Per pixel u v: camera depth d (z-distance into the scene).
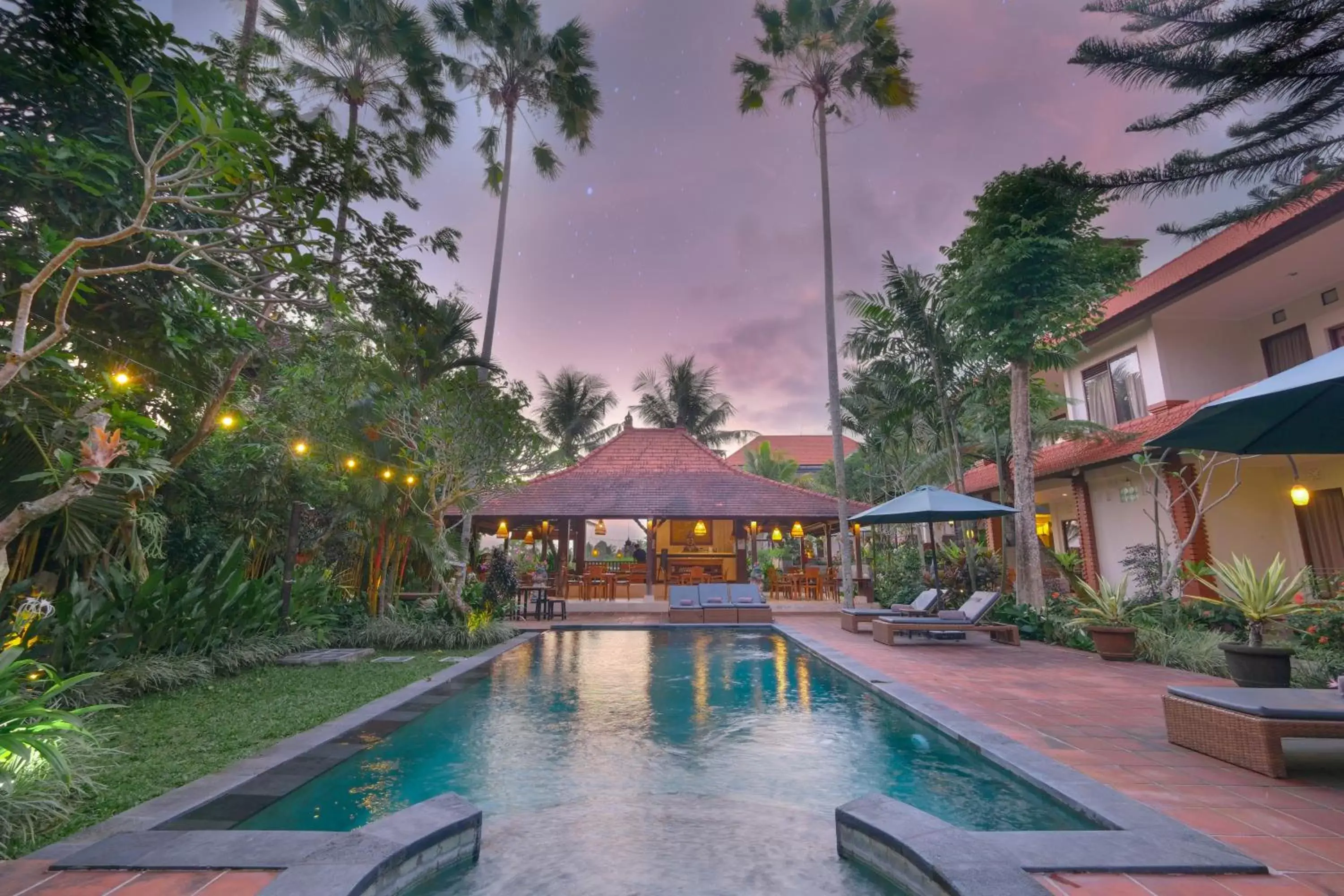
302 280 5.71
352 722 6.20
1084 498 16.98
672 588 17.52
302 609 10.81
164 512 9.66
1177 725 5.23
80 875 2.97
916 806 4.32
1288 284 13.29
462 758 5.48
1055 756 4.97
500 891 3.21
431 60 18.28
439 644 11.65
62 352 6.16
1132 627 9.73
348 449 11.87
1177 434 4.96
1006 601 13.74
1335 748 5.12
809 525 25.08
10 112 6.14
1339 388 4.37
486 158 21.72
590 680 9.20
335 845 3.15
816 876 3.37
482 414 12.17
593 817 4.22
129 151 6.42
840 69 19.95
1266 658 6.86
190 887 2.85
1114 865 3.00
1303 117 5.65
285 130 7.16
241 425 9.48
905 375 17.56
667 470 22.73
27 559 7.03
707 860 3.57
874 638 12.41
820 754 5.62
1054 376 21.19
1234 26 5.35
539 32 19.66
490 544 26.12
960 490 16.59
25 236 6.11
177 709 6.57
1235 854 3.12
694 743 5.98
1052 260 12.73
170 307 7.45
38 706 3.92
